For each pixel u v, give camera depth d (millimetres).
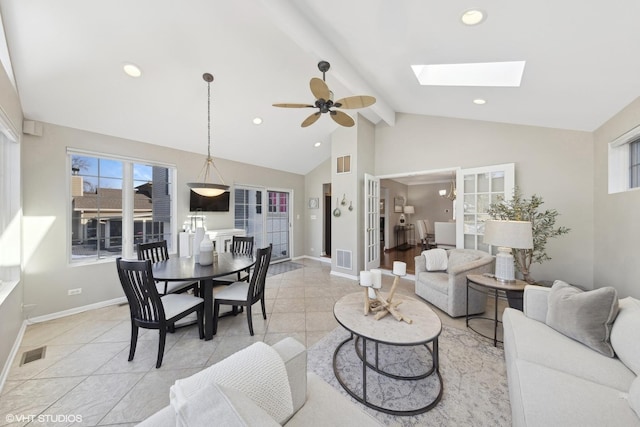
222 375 858
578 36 1521
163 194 3904
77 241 3102
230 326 2662
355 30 2090
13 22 1874
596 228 2912
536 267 3305
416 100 3584
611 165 2605
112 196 3377
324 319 2838
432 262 3449
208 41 2377
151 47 2320
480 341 2346
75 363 2014
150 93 2840
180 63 2557
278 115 3848
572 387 1159
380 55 2428
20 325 2457
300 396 1069
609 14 1310
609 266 2619
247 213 5316
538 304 1851
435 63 2377
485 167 3695
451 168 4078
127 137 3412
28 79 2336
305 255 6582
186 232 3941
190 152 4160
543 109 2727
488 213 3338
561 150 3184
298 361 1063
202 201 4262
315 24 2115
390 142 4793
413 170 4508
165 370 1938
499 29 1664
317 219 6344
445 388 1723
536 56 1843
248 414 688
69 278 2951
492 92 2619
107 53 2283
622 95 2088
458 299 2850
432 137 4281
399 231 8047
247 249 3678
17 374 1879
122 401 1628
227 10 2082
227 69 2750
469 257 3236
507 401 1605
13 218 2430
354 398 1632
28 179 2670
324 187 6379
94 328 2600
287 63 2822
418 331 1668
